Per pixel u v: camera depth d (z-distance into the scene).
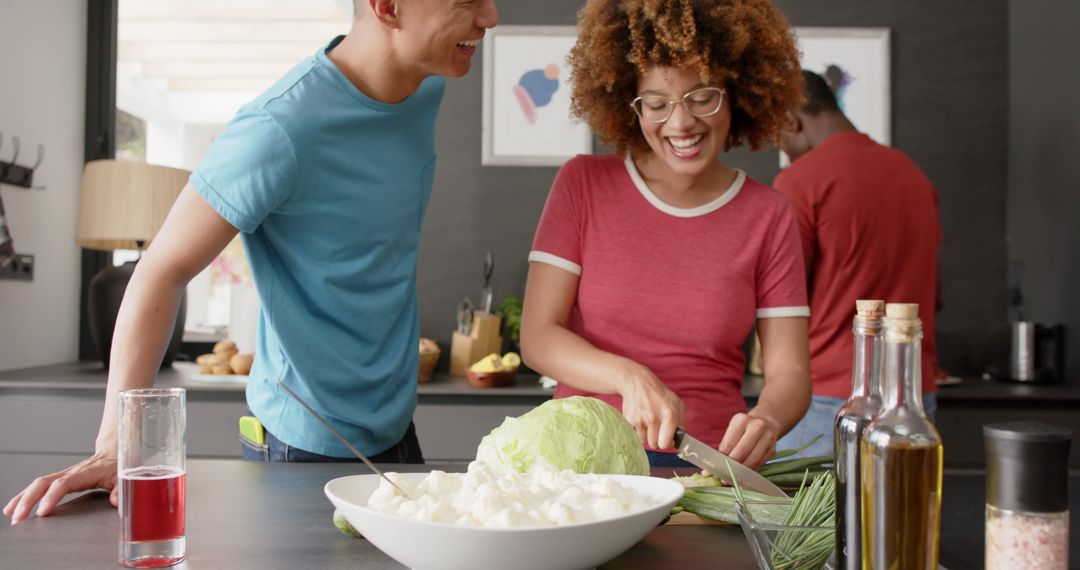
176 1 3.22
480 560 0.66
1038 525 0.55
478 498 0.70
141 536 0.75
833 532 0.70
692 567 0.77
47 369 2.81
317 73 1.21
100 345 2.77
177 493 0.77
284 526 0.88
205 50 3.22
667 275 1.39
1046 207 2.86
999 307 3.08
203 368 2.75
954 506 1.02
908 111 3.08
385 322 1.36
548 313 1.41
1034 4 2.92
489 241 3.11
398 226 1.35
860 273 1.97
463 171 3.11
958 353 3.08
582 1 3.08
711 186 1.45
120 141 3.23
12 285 2.78
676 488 0.79
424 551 0.67
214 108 3.22
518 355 2.87
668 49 1.28
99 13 3.20
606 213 1.43
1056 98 2.79
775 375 1.38
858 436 0.64
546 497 0.73
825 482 0.78
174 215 1.13
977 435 2.51
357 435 1.34
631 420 1.15
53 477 0.97
